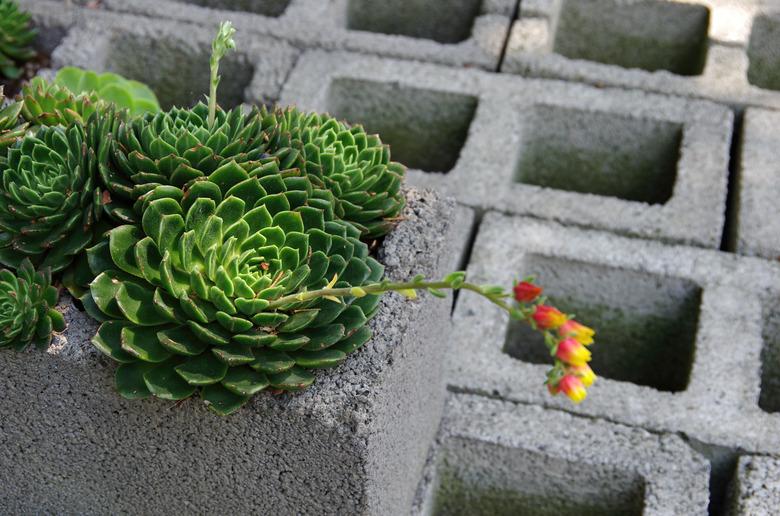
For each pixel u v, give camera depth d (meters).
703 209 1.29
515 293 0.85
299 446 0.98
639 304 1.27
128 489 1.04
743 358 1.19
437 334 1.08
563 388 0.82
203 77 1.47
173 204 0.97
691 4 1.50
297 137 1.04
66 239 1.00
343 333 0.97
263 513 1.02
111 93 1.21
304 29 1.46
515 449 1.14
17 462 1.04
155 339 0.96
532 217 1.30
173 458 1.01
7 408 1.01
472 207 1.31
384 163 1.06
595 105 1.39
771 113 1.38
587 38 1.55
